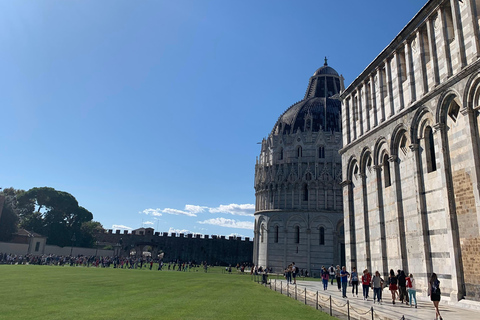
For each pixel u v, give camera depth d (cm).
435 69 2478
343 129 4050
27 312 1655
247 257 12412
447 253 2259
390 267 2916
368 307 2030
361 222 3447
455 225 2198
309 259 7825
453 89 2256
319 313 2069
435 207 2405
